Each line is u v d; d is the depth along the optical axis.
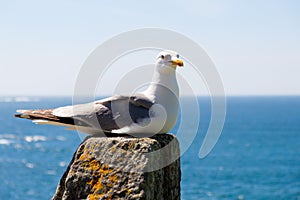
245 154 15.90
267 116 43.22
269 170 11.88
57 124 2.44
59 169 12.24
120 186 2.27
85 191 2.30
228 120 37.62
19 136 23.95
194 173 11.20
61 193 2.39
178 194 2.45
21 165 13.01
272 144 19.61
